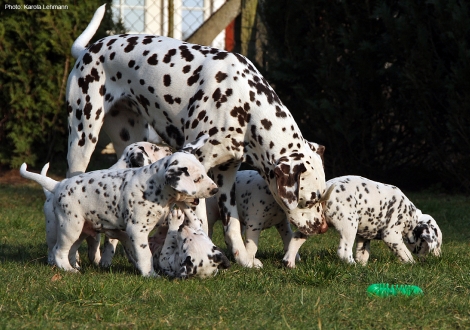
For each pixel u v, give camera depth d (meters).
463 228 11.59
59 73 16.17
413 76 14.18
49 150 16.73
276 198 8.08
